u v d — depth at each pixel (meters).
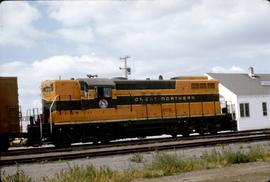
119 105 26.11
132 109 26.47
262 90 45.16
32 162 16.83
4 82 22.14
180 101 28.41
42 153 20.28
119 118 25.95
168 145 19.94
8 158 18.30
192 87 29.11
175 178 11.61
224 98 43.34
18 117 22.45
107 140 25.72
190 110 28.70
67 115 24.34
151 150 19.11
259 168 12.30
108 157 17.59
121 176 12.32
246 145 20.09
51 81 24.47
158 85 27.77
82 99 24.88
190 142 21.31
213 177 11.10
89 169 12.84
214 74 45.69
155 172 12.75
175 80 28.62
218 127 30.03
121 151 18.61
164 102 27.75
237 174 11.28
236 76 47.44
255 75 49.03
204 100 29.50
